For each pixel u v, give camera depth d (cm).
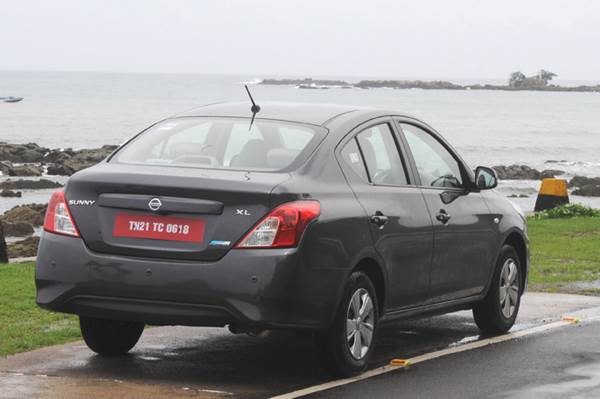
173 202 1004
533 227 2748
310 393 1005
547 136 15025
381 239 1102
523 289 1387
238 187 1000
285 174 1041
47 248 1040
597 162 10762
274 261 987
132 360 1136
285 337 1282
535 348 1241
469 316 1468
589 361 1168
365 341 1091
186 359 1149
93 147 10931
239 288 984
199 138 1119
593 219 2978
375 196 1110
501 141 13512
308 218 1007
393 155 1180
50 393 980
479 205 1286
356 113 1159
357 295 1070
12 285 1673
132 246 1010
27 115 17238
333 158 1085
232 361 1144
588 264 2053
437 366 1136
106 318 1033
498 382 1062
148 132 1144
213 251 994
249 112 1149
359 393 1009
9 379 1034
